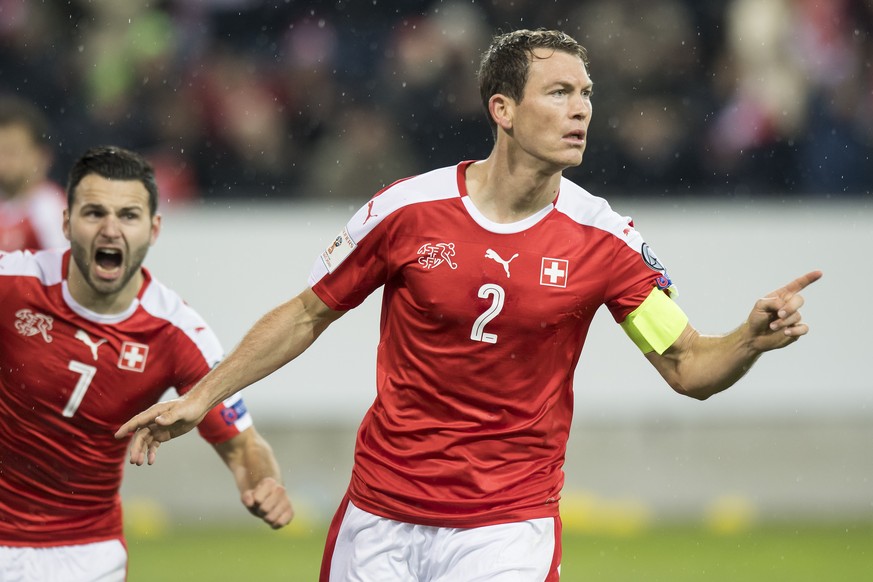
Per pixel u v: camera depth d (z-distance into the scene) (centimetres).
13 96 4741
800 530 3709
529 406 1644
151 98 4756
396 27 4819
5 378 1853
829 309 4072
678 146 4622
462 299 1619
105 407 1867
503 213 1636
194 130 4688
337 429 3934
